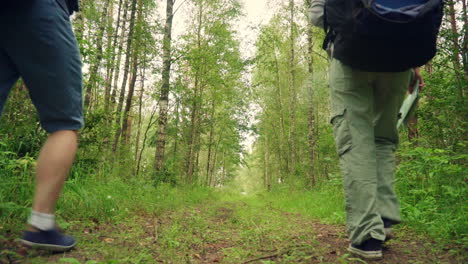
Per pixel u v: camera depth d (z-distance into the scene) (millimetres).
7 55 1469
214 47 14266
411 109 2166
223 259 1880
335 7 1722
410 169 3908
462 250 1877
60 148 1445
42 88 1434
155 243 2131
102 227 2439
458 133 4914
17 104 3904
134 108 16359
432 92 5410
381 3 1601
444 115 5195
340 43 1733
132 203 3732
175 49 10062
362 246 1838
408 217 2721
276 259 1858
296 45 17359
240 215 4301
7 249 1521
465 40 5094
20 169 2736
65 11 1480
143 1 9672
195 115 16375
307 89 19359
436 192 3303
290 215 4625
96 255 1634
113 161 7148
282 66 19922
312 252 1991
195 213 4223
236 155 22828
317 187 9922
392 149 2125
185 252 1989
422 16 1462
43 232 1483
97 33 5648
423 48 1564
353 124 1918
